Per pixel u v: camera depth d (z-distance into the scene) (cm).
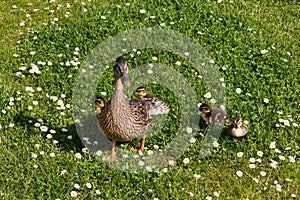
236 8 473
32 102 386
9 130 371
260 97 400
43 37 432
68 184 349
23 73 406
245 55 430
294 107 398
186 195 351
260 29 456
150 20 453
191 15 460
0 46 423
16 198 342
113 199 346
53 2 464
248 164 366
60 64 412
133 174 356
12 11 453
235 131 372
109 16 453
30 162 355
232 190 355
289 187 359
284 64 428
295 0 485
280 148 375
